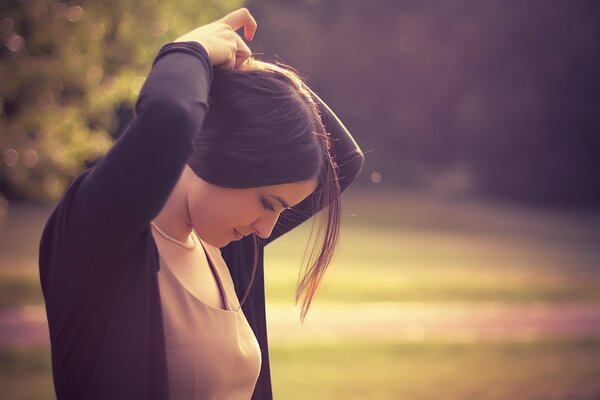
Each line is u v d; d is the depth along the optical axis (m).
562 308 20.17
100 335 1.98
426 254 29.02
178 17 14.76
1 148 14.25
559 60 52.06
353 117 54.47
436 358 14.53
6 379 11.45
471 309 19.52
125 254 1.91
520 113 53.28
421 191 54.44
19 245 27.16
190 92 1.81
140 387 1.94
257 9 51.09
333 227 2.23
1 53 13.52
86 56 14.01
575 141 53.84
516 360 14.66
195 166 2.11
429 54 53.44
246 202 2.10
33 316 16.05
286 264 24.89
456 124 54.12
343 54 53.09
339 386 12.11
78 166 14.96
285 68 2.34
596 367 14.30
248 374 2.33
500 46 52.62
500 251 31.00
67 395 2.03
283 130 2.05
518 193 54.50
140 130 1.75
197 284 2.26
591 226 42.22
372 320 17.58
